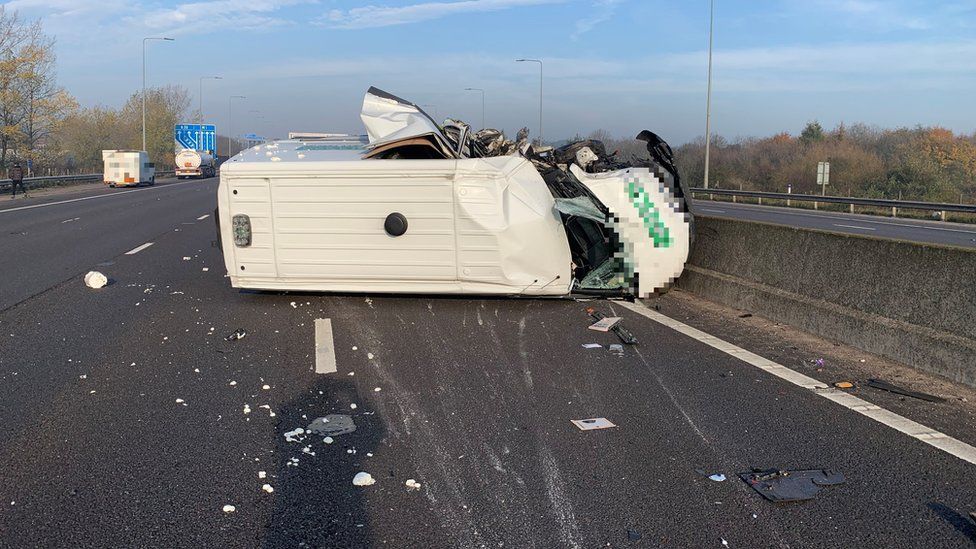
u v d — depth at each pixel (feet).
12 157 190.60
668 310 31.40
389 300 33.45
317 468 15.35
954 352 20.89
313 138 39.47
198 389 20.63
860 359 23.39
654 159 34.53
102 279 37.65
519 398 19.80
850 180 164.25
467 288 31.22
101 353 24.53
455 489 14.38
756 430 17.38
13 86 185.98
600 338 26.48
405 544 12.35
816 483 14.58
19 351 24.77
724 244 33.17
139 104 300.81
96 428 17.63
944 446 16.39
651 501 13.87
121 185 165.99
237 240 31.68
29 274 41.83
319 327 28.25
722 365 22.89
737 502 13.83
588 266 34.06
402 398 19.81
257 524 13.00
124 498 14.01
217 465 15.49
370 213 30.68
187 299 34.17
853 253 25.27
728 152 216.33
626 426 17.69
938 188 152.76
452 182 30.17
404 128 31.60
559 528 12.87
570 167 36.42
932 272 22.06
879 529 12.84
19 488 14.43
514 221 30.25
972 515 12.75
